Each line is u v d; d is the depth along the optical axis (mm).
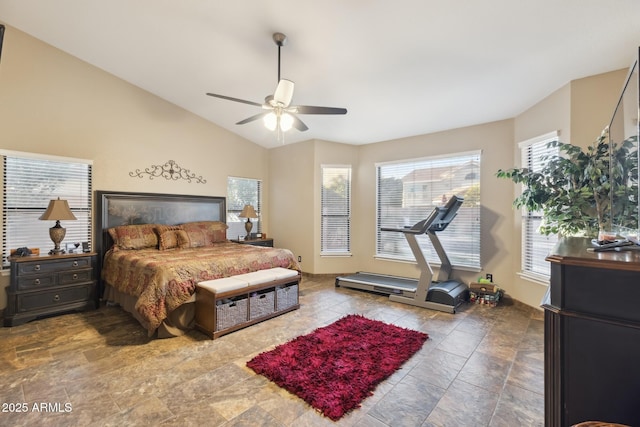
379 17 2447
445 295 3633
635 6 2000
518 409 1829
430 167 4691
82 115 3867
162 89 4363
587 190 2461
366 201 5430
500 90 3291
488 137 4121
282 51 3096
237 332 2980
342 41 2814
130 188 4305
